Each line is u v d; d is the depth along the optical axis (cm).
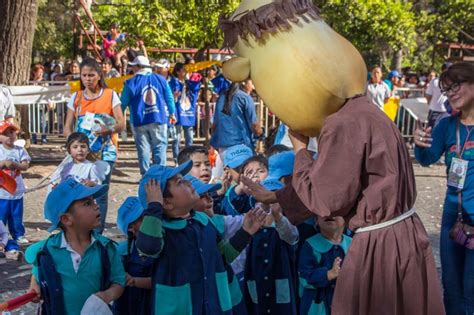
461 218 470
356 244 336
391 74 1825
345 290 337
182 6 1544
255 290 452
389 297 332
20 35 1188
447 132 486
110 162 762
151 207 366
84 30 1684
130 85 1004
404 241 331
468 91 470
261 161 491
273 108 347
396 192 327
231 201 494
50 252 374
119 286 380
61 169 693
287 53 336
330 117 333
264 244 450
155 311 373
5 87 997
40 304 387
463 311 479
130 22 1597
